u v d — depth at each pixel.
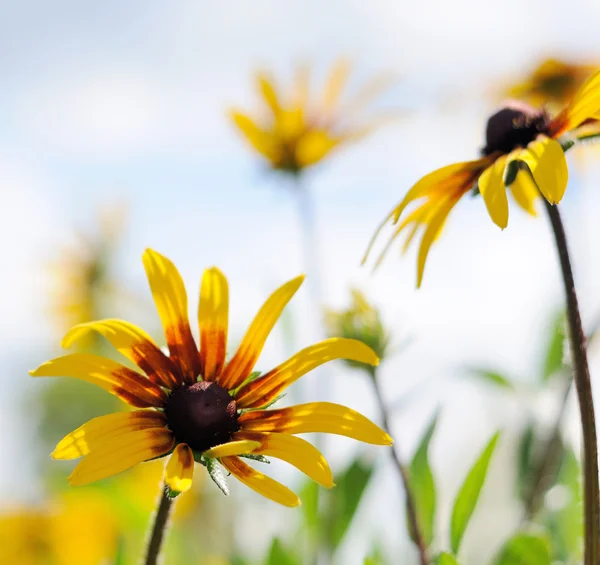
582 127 0.61
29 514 0.78
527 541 0.60
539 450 0.71
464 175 0.61
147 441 0.56
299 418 0.56
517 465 0.71
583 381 0.56
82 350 1.02
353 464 0.70
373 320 0.66
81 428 0.55
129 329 0.57
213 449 0.54
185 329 0.58
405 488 0.63
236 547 0.73
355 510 0.70
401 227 0.61
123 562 0.65
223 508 0.78
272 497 0.55
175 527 0.77
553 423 0.70
